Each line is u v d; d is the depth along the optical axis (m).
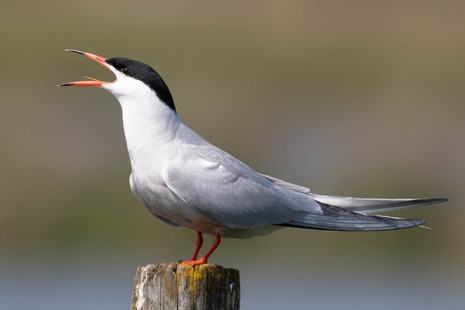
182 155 7.59
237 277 6.70
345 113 18.64
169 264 6.69
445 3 22.62
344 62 20.36
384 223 7.75
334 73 20.02
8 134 17.55
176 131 7.67
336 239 14.91
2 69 19.78
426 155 17.05
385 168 16.75
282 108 18.77
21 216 15.72
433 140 17.44
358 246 14.84
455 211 15.47
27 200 15.92
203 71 19.78
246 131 18.06
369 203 8.16
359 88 19.44
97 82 7.79
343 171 16.84
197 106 18.52
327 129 18.14
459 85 19.41
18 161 16.89
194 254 7.86
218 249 14.77
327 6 22.53
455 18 22.00
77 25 21.45
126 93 7.67
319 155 17.38
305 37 21.23
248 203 7.71
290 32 21.44
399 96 19.20
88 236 15.41
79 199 15.88
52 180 16.33
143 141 7.59
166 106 7.66
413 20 21.83
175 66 19.98
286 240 14.88
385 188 16.23
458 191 16.03
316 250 14.84
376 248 14.83
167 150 7.58
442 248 14.98
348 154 17.31
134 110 7.64
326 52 20.78
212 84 19.34
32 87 19.28
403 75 19.89
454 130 17.83
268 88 19.34
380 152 17.28
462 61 20.20
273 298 13.18
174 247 15.00
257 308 12.80
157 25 21.55
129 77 7.70
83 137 17.53
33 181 16.31
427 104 18.75
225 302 6.65
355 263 14.66
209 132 18.09
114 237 15.33
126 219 15.48
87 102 18.36
